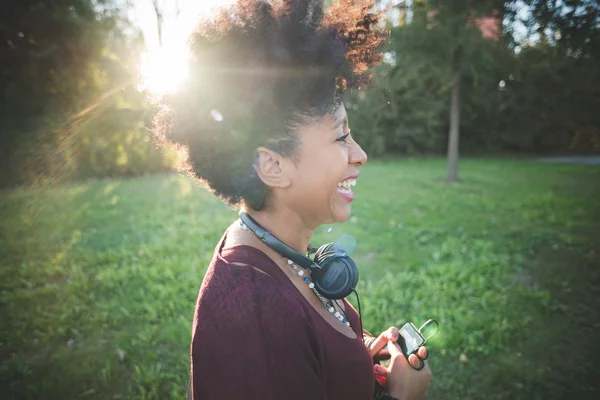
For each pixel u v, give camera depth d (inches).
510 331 143.6
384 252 223.3
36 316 155.6
